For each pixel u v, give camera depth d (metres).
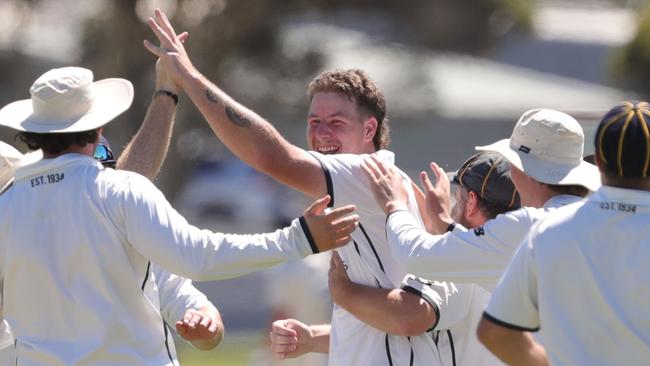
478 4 89.12
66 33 91.62
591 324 13.00
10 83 85.12
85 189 15.09
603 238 13.09
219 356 37.03
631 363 12.91
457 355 16.95
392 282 16.94
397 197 16.48
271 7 82.06
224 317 38.19
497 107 107.88
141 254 15.04
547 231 13.27
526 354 13.47
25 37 85.25
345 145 17.94
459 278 15.43
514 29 104.56
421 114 91.94
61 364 14.91
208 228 78.88
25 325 15.27
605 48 126.00
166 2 81.06
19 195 15.37
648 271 12.91
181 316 16.98
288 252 15.00
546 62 124.56
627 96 103.81
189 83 16.70
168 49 16.91
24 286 15.20
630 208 13.15
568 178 15.41
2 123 15.64
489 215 16.84
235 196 80.69
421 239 15.68
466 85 114.00
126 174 15.32
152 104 17.27
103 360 14.93
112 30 79.88
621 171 13.27
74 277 15.03
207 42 81.00
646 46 100.38
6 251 15.25
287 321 18.73
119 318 14.98
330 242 15.09
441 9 88.94
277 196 75.50
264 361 35.09
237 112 16.61
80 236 14.98
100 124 15.50
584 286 13.04
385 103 18.36
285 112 83.50
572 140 15.58
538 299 13.20
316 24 89.44
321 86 18.08
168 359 15.45
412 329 16.52
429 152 102.00
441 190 16.86
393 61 90.88
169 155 78.88
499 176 16.75
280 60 82.94
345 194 16.72
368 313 16.67
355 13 89.75
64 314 15.05
